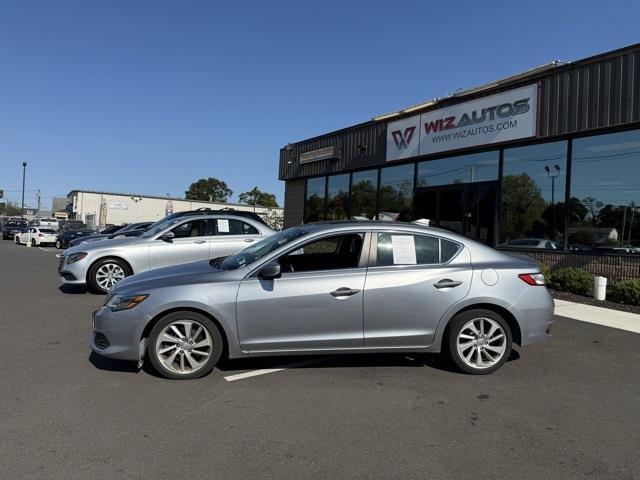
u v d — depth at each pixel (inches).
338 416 168.4
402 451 145.1
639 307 367.9
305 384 198.4
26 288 431.8
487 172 546.3
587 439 155.2
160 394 184.1
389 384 200.2
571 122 458.9
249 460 138.0
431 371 217.5
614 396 191.8
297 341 202.5
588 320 325.4
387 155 661.9
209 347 200.4
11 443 144.7
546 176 489.1
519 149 514.6
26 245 1268.5
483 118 535.8
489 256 221.3
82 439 147.9
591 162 454.9
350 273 207.0
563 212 474.3
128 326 195.3
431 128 597.6
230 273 204.4
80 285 446.6
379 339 206.7
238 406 174.9
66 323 292.7
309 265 228.4
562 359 239.5
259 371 212.8
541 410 177.2
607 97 433.1
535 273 220.8
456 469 135.6
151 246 395.9
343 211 761.0
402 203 655.8
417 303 207.9
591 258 448.1
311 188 837.8
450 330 212.1
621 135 434.0
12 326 284.7
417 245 216.1
